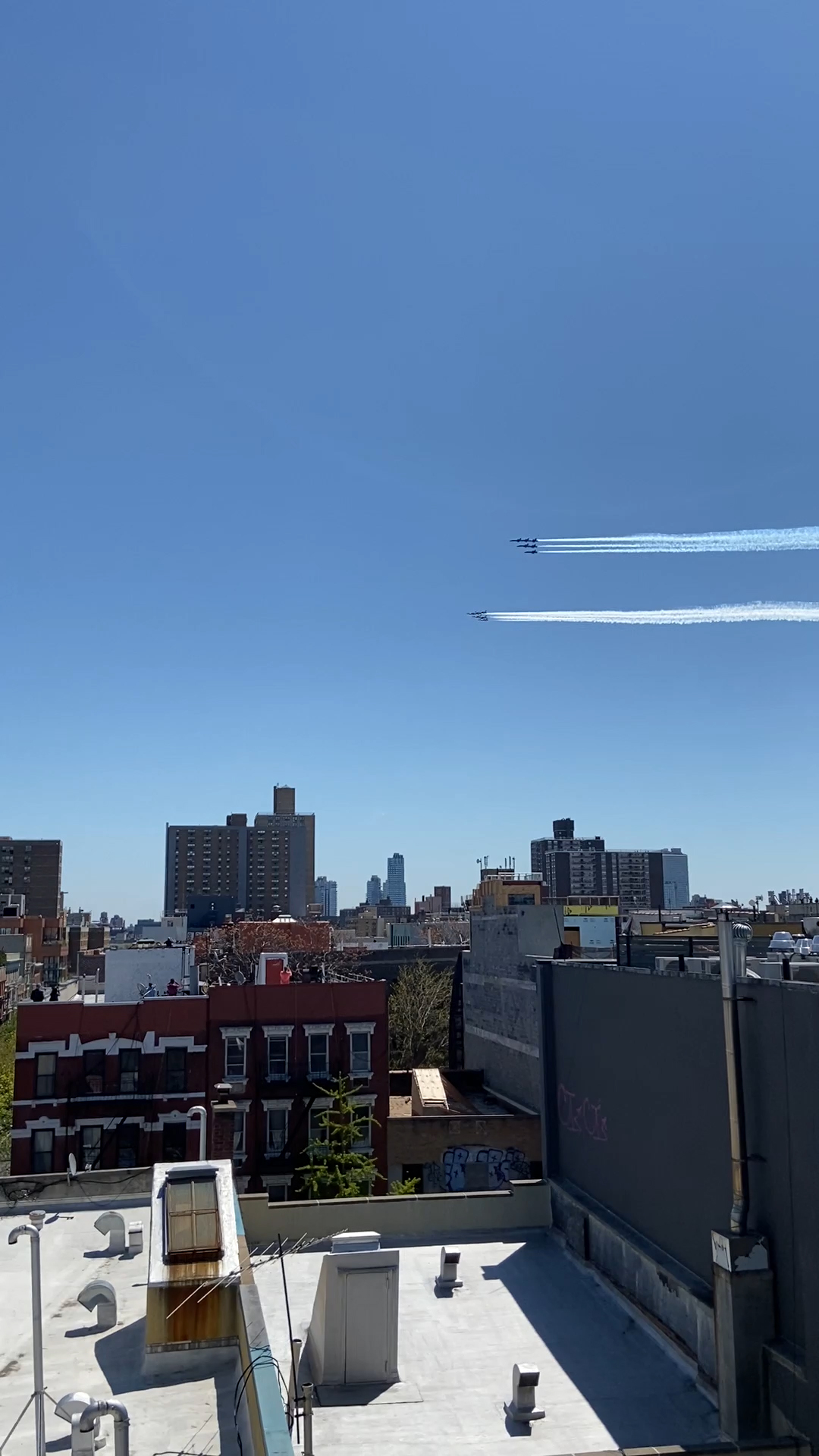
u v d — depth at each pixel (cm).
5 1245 1689
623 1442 1234
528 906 4884
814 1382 1134
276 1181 4447
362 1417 1280
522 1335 1534
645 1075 1633
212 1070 4556
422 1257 1864
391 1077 5466
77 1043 4509
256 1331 1124
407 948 9725
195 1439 1070
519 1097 4753
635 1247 1581
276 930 10450
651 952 2041
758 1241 1239
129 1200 1920
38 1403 995
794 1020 1204
